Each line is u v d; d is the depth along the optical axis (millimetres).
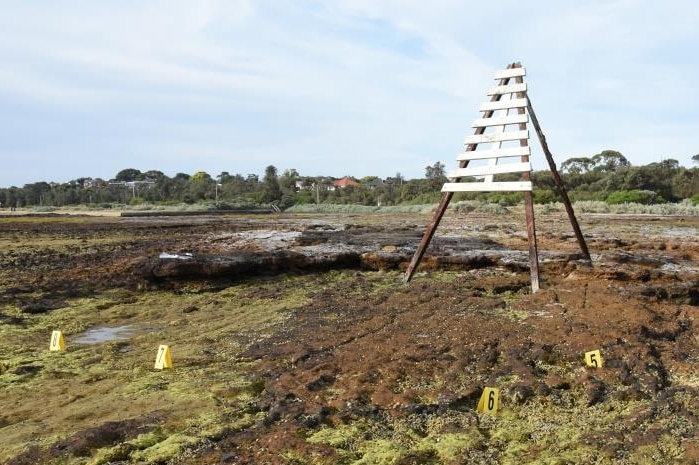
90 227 26141
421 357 6797
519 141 10359
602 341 6992
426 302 9781
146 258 14062
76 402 6066
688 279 10719
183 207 52406
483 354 6863
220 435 5113
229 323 9250
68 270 13242
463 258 13070
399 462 4590
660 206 36625
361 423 5301
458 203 39594
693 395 5609
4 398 6219
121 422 5402
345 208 48844
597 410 5516
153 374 6859
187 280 11992
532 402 5707
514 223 24828
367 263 13672
